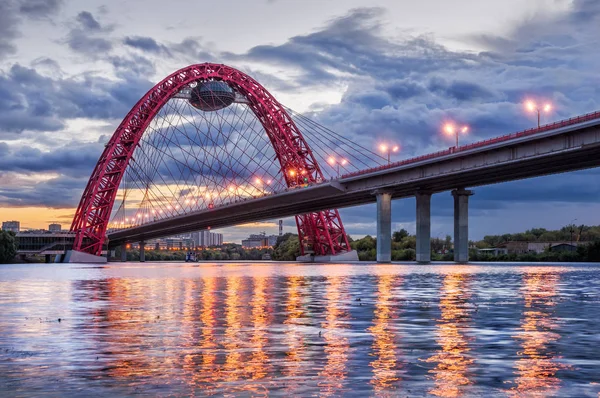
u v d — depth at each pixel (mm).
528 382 15062
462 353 18828
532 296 42281
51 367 16922
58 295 45719
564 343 20688
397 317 28609
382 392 14141
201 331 23797
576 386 14656
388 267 131250
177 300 39688
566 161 115688
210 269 135125
